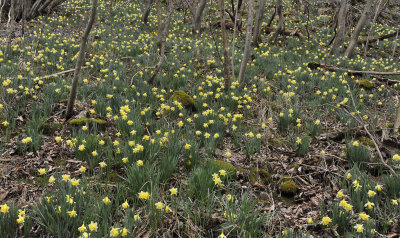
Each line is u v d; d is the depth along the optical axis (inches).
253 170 149.8
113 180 132.6
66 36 440.1
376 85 315.6
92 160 138.9
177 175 139.4
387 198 117.5
